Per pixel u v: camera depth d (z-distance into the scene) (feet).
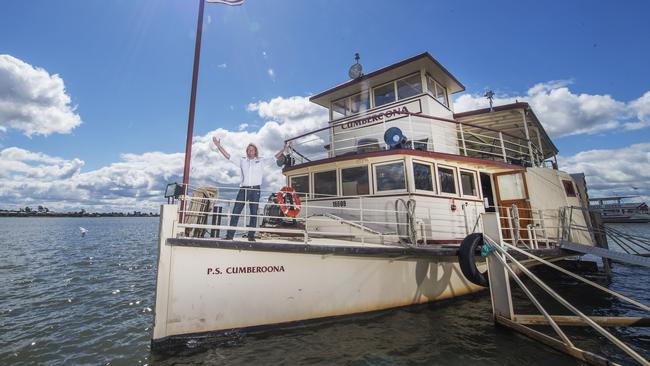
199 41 24.52
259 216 21.91
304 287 21.49
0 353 21.89
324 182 35.70
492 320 23.90
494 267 23.39
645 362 14.87
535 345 19.79
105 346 22.95
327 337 20.68
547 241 34.22
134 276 53.93
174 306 18.20
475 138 49.55
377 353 18.85
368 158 31.94
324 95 45.73
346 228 30.94
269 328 20.30
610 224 212.02
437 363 17.79
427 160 31.42
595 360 17.01
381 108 41.57
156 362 17.29
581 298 34.24
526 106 41.39
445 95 44.65
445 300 27.61
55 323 28.58
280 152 26.09
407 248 24.06
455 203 32.37
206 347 18.62
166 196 20.10
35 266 63.77
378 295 24.07
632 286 42.24
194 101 23.34
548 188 39.55
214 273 19.16
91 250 94.68
